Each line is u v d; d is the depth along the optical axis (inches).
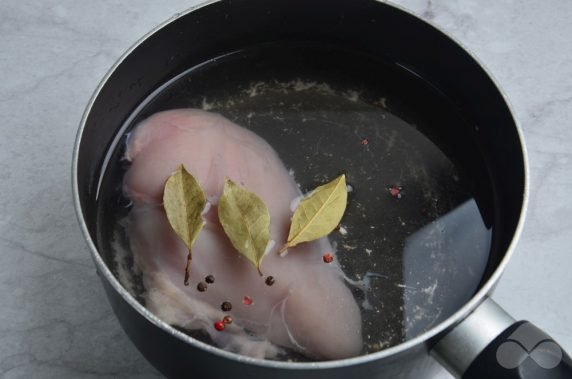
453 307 21.8
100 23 28.1
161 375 24.1
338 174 23.5
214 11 23.7
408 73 25.0
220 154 22.7
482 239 22.7
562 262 25.3
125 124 24.0
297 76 25.1
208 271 21.6
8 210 25.6
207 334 21.4
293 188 23.0
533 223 25.8
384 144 24.0
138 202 22.6
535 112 27.2
